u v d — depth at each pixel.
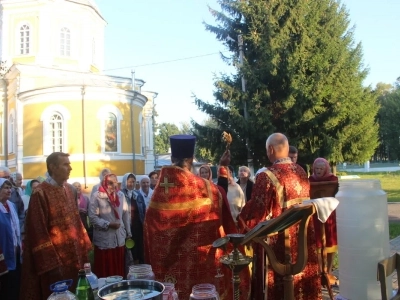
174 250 3.09
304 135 17.44
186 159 3.25
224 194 3.53
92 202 6.11
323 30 19.25
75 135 22.67
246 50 18.66
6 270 4.52
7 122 28.14
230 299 3.14
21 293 3.56
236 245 2.53
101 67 30.09
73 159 22.45
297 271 2.72
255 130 16.61
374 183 3.11
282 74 17.19
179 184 3.13
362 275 3.00
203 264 3.08
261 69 17.19
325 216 2.68
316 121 17.08
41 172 22.72
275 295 3.40
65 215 3.76
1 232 4.78
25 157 23.39
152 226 3.16
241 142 17.45
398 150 49.94
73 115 22.72
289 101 16.94
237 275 2.49
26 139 23.42
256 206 3.43
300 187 3.52
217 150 17.80
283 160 3.62
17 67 25.30
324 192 4.92
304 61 17.53
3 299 4.80
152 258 3.13
